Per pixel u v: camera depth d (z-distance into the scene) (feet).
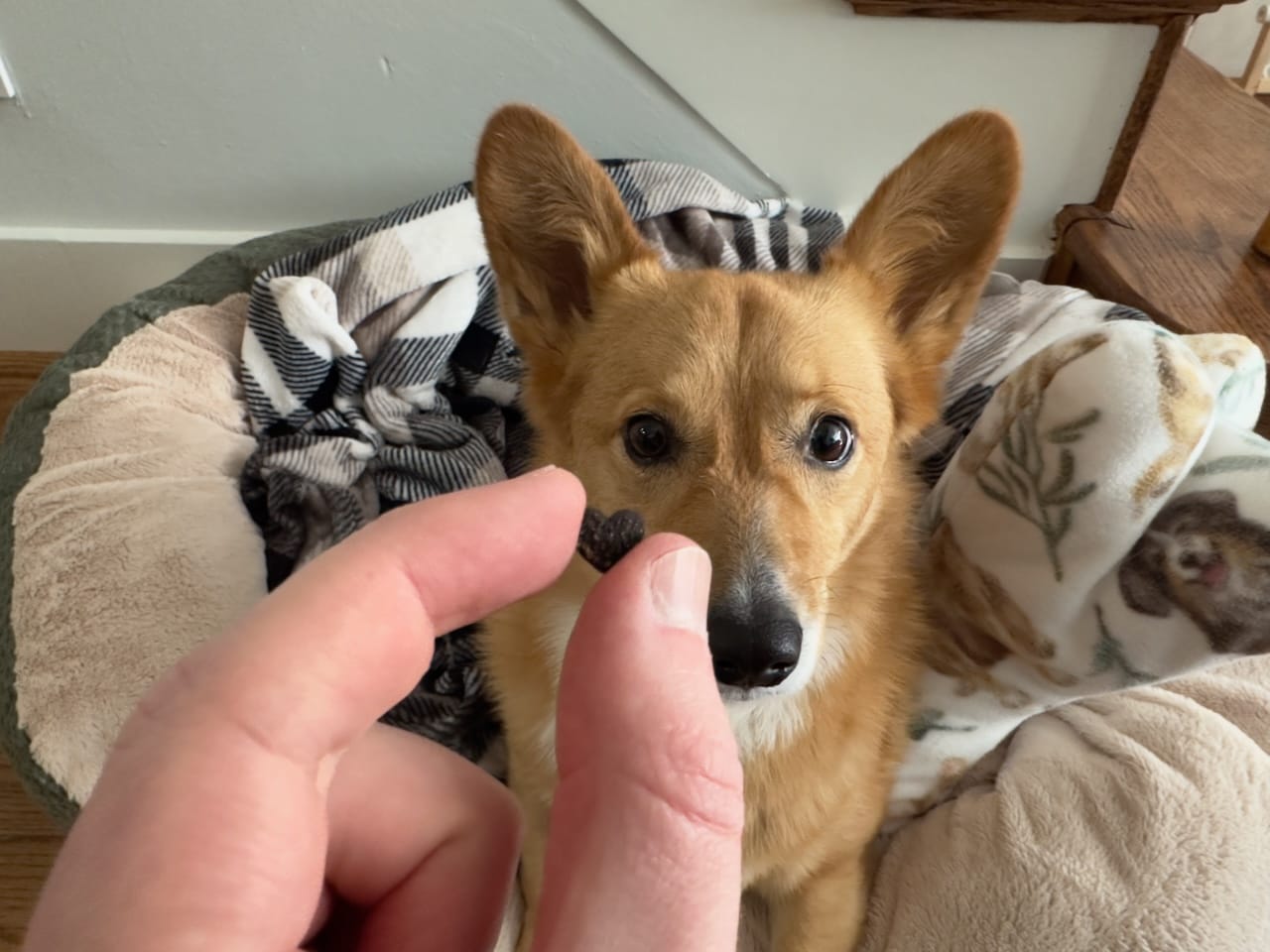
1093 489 0.71
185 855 0.35
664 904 0.39
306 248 1.37
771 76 1.40
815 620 0.77
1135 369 0.70
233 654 0.38
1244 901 0.79
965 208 0.86
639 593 0.42
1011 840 0.89
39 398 1.19
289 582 0.41
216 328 1.31
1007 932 0.84
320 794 0.39
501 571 0.44
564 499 0.46
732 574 0.73
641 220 1.39
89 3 1.33
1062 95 1.40
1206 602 0.68
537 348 0.93
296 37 1.37
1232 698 0.99
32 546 1.04
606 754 0.41
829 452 0.83
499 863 0.54
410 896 0.52
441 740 1.11
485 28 1.36
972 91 1.40
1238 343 0.89
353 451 1.26
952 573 0.91
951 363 1.25
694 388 0.80
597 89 1.43
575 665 0.42
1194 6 1.28
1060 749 0.95
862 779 0.94
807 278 0.90
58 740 0.93
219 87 1.42
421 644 0.42
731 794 0.41
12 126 1.46
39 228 1.59
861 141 1.47
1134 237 1.46
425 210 1.32
